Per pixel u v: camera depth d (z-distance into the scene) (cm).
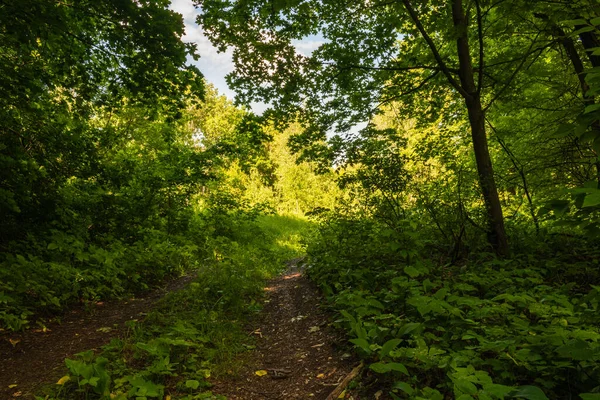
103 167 920
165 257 898
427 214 641
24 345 408
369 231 724
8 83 655
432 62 777
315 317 504
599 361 248
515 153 992
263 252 1308
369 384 302
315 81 809
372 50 802
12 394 306
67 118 948
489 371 281
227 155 1215
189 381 300
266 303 618
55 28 589
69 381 321
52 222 773
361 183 651
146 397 287
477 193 644
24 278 521
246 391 325
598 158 175
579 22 185
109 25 695
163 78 738
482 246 639
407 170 623
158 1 655
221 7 763
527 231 816
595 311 300
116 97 826
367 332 353
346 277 570
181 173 1234
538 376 263
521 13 657
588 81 175
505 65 791
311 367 361
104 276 641
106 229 948
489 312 349
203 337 413
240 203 1547
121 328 471
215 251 1120
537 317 354
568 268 536
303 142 830
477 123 689
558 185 884
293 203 2722
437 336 342
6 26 560
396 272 535
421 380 285
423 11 726
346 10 807
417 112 949
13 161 683
